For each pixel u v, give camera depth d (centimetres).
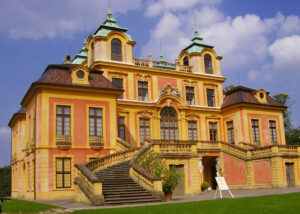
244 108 3975
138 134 3597
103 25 3672
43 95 2770
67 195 2673
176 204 1686
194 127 4012
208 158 3653
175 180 2186
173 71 3950
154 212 1386
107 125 2977
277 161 3122
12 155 4453
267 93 4328
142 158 2533
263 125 4094
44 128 2716
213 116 4162
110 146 2945
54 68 2961
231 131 4097
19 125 3981
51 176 2656
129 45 3725
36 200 2495
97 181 1852
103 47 3569
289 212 1304
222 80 4303
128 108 3597
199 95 4122
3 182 7950
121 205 1808
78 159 2788
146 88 3784
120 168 2452
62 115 2814
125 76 3641
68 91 2873
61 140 2738
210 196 2420
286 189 2850
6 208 1741
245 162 3353
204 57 4288
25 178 3155
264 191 2716
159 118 3756
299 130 5791
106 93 3027
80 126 2861
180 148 2791
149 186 2070
